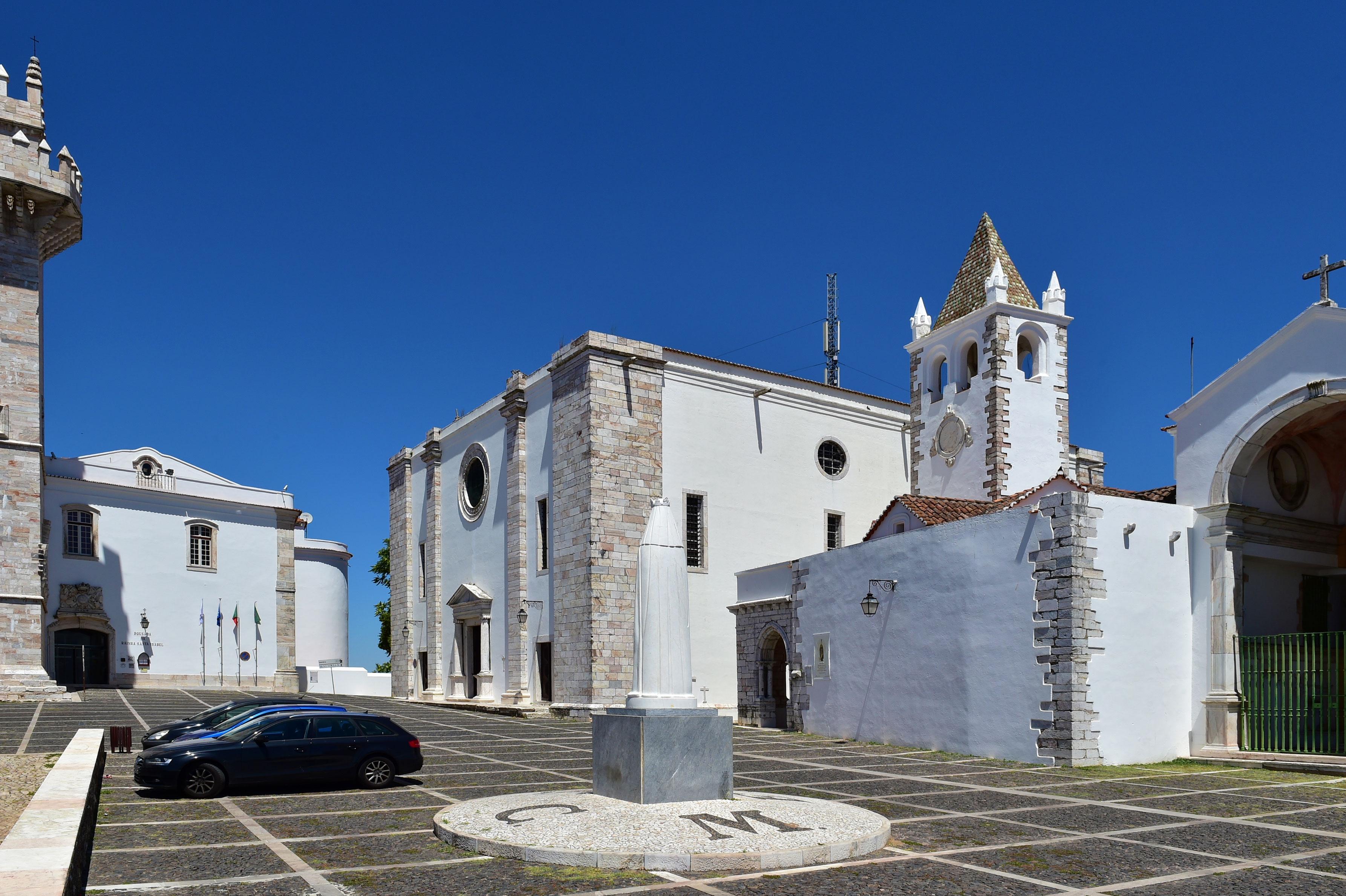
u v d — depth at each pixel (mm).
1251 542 22531
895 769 19047
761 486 38281
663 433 36125
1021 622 21219
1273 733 20891
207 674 52875
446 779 17000
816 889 8836
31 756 16484
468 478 44594
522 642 37531
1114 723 20328
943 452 36094
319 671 59094
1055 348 35531
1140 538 21422
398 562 50469
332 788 15750
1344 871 9922
